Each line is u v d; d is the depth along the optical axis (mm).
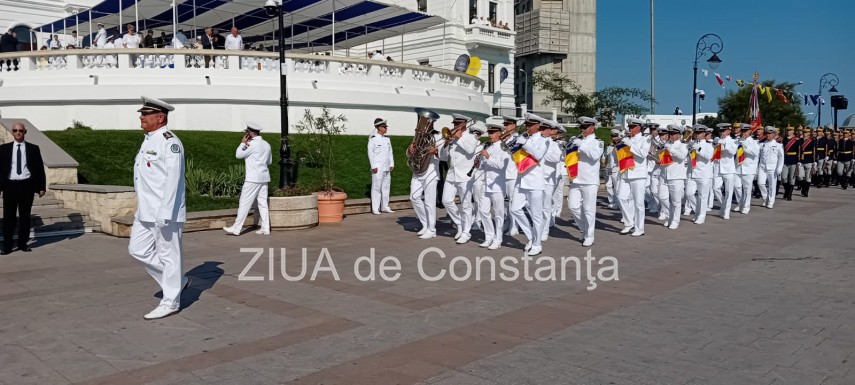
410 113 25156
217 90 21125
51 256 10031
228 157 17812
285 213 12711
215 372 5031
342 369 5098
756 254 10328
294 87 21953
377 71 24094
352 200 15539
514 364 5188
